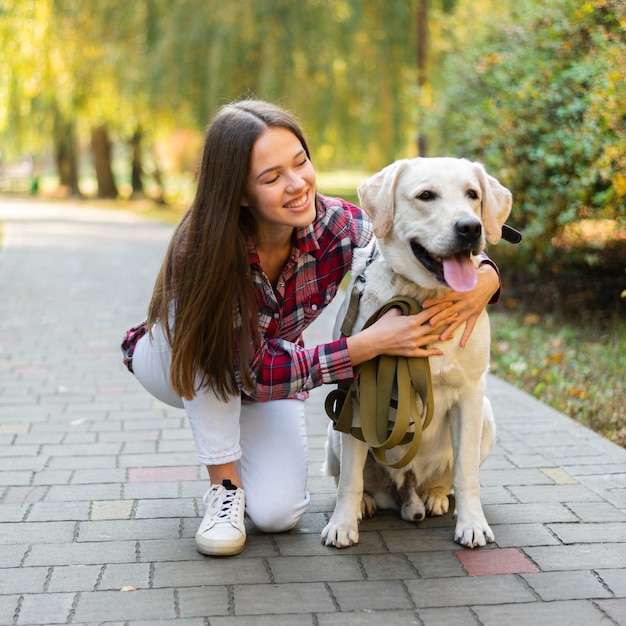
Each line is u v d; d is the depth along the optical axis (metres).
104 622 2.42
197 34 16.72
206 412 3.00
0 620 2.43
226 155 2.70
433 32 15.48
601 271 7.77
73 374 5.67
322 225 3.03
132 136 27.22
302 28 16.22
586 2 5.58
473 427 2.98
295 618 2.44
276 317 3.04
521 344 6.28
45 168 56.62
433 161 2.86
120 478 3.67
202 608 2.50
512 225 7.50
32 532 3.08
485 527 2.97
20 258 12.68
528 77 6.89
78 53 20.89
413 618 2.44
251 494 3.08
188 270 2.79
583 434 4.27
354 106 17.38
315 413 4.80
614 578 2.69
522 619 2.43
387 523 3.19
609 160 5.55
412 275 2.86
